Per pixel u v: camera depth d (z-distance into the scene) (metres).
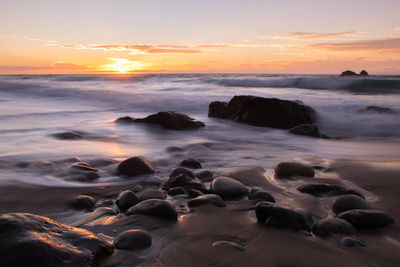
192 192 2.84
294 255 1.78
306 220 2.12
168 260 1.72
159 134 6.47
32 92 15.69
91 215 2.38
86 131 6.45
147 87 19.81
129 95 14.07
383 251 1.84
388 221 2.19
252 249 1.85
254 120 7.95
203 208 2.52
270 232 2.07
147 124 7.29
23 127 6.65
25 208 2.50
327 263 1.70
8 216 1.69
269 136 6.60
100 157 4.32
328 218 2.17
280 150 5.12
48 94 14.96
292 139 6.27
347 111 9.64
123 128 6.92
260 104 8.02
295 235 2.03
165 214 2.30
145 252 1.80
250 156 4.63
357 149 5.29
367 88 17.94
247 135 6.68
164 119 7.20
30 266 1.44
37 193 2.83
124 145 5.25
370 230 2.12
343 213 2.29
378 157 4.57
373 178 3.36
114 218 2.32
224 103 9.34
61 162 3.85
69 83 24.39
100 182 3.25
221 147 5.31
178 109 11.23
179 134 6.57
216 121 8.64
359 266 1.67
